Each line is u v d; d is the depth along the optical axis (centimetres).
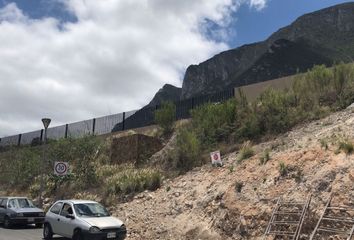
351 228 1031
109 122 3641
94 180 2522
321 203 1145
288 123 1947
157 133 2881
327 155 1293
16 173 3344
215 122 2295
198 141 2208
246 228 1282
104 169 2588
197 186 1734
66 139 2877
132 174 2230
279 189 1304
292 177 1314
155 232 1562
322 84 2086
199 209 1541
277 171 1387
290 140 1739
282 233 1160
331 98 2002
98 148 2841
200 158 2120
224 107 2317
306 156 1351
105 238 1451
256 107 2209
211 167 1911
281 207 1230
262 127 2048
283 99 2122
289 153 1470
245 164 1623
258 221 1265
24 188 3152
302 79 2175
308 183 1237
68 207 1622
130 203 1952
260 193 1350
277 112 2052
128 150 2659
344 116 1733
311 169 1282
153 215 1705
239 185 1459
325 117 1855
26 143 4297
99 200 2153
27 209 2134
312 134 1675
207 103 2594
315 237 1082
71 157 2761
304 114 1944
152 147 2645
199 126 2378
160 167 2330
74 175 2627
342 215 1070
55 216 1644
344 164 1202
